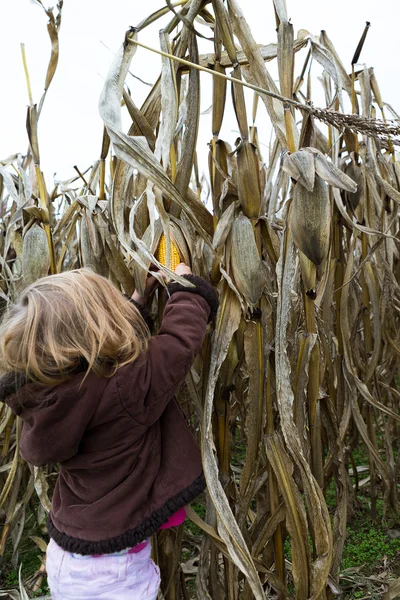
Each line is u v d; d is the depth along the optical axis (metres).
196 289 1.14
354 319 2.07
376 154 1.78
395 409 2.55
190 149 1.22
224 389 1.33
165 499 1.12
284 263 1.20
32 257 1.51
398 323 2.44
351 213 1.76
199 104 1.21
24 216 1.59
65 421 1.03
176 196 1.06
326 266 1.36
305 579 1.28
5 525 1.91
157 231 1.26
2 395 1.07
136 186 1.41
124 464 1.09
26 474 2.22
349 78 1.75
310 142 1.16
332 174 1.06
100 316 1.05
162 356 1.07
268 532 1.33
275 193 1.83
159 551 1.46
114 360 1.05
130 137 1.04
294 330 1.47
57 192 2.33
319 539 1.22
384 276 1.97
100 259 1.50
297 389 1.31
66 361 1.00
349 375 1.80
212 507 1.35
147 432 1.14
